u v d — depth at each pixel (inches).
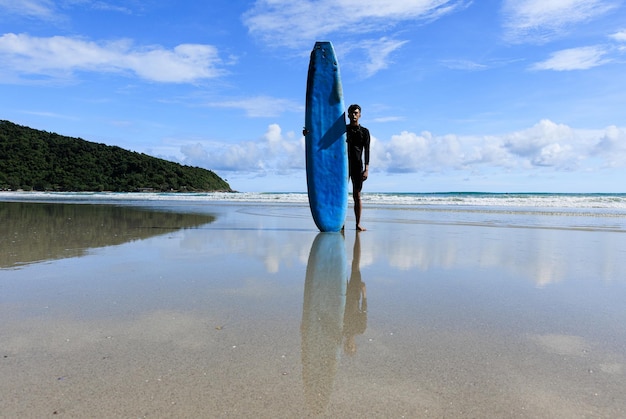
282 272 123.9
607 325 79.7
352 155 232.7
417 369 60.9
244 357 64.2
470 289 106.0
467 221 304.3
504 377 58.6
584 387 55.8
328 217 226.5
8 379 56.3
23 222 263.6
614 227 263.6
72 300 91.9
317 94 229.8
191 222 275.4
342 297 98.0
